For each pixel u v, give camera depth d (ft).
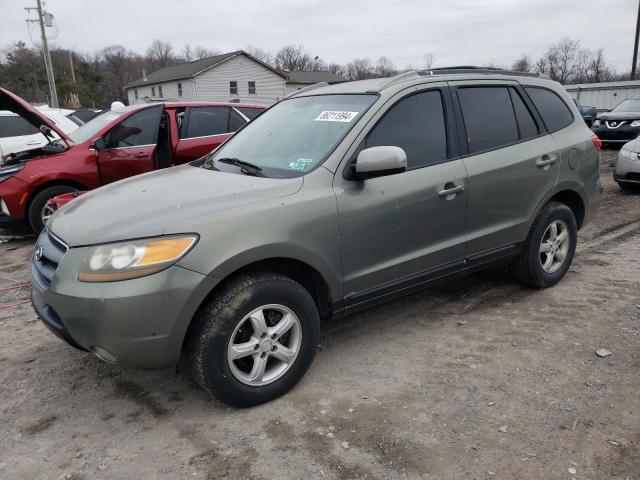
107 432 9.25
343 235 10.29
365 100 11.54
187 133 22.80
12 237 22.91
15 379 11.06
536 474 7.89
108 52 268.82
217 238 8.81
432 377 10.64
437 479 7.86
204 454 8.59
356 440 8.79
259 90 138.92
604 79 204.23
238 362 9.77
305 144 11.30
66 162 21.11
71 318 8.59
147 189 10.66
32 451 8.80
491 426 9.02
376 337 12.48
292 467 8.22
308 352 10.19
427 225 11.60
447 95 12.39
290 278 10.32
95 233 8.86
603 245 19.34
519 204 13.44
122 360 8.62
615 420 9.06
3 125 31.01
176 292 8.46
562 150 14.28
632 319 12.92
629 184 28.63
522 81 14.24
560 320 13.01
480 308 13.93
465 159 12.27
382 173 10.23
